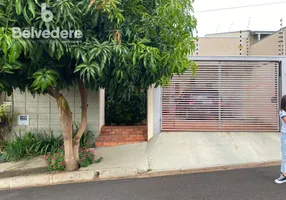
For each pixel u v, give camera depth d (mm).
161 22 4051
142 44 3723
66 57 3783
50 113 7242
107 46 3436
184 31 4227
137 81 4844
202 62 7789
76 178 4766
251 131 7723
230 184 4262
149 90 7492
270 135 7340
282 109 4289
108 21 3760
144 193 3943
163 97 7762
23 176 4754
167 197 3760
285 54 8953
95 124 7352
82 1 3406
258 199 3631
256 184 4238
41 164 5527
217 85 7801
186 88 7797
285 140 4250
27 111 7227
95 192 4043
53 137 6852
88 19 3705
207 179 4562
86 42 3500
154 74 4336
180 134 7480
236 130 7758
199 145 6551
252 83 7773
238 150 6160
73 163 4988
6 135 7137
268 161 5449
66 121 4910
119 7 3865
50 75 3441
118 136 7555
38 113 7234
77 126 7086
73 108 7250
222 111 7797
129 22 3947
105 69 3711
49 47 3203
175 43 4105
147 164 5406
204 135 7363
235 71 7797
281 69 7676
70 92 7254
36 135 7023
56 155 5191
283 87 7637
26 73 3805
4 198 3920
